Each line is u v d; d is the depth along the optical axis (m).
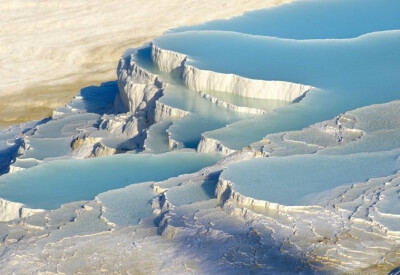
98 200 60.34
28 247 54.75
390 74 77.50
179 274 50.69
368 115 66.94
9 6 138.38
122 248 53.75
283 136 64.94
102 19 133.62
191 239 53.56
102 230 56.31
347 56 82.00
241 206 54.75
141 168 66.69
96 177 65.88
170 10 134.62
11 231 57.44
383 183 56.19
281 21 96.31
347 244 50.44
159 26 130.50
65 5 137.88
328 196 54.84
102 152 75.38
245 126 70.06
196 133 71.94
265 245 51.47
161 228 55.53
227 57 82.25
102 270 51.53
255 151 63.16
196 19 130.75
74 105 92.44
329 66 79.62
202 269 50.91
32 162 73.75
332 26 93.19
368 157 60.19
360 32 90.31
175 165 66.56
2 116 107.81
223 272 50.22
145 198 60.41
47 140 79.75
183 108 75.94
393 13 97.50
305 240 51.16
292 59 81.50
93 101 93.25
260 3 132.38
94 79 118.25
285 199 54.50
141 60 87.75
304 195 55.00
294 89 75.38
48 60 124.69
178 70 83.00
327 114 70.50
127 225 56.75
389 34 87.69
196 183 60.41
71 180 65.75
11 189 64.69
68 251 53.88
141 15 133.88
